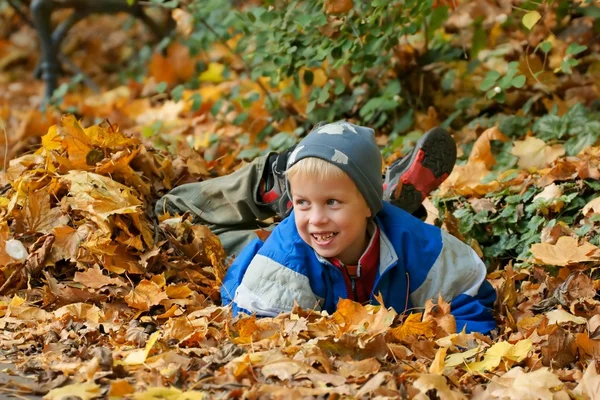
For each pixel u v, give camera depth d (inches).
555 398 108.8
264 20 211.2
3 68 412.8
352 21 204.2
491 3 241.9
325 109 228.4
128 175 169.5
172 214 171.2
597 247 151.9
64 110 296.0
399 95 229.1
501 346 122.3
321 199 131.6
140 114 292.2
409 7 202.2
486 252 168.9
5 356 122.6
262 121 238.5
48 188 162.2
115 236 155.3
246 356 109.8
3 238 155.9
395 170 166.2
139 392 103.7
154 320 140.4
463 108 221.9
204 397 103.3
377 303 138.2
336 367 112.7
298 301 135.8
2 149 283.7
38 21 291.9
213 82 296.4
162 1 232.1
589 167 171.2
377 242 138.2
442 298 132.9
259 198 167.3
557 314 134.5
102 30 415.8
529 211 169.0
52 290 147.1
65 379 109.5
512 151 194.2
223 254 165.3
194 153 199.8
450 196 181.9
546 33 230.4
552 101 215.2
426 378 108.3
